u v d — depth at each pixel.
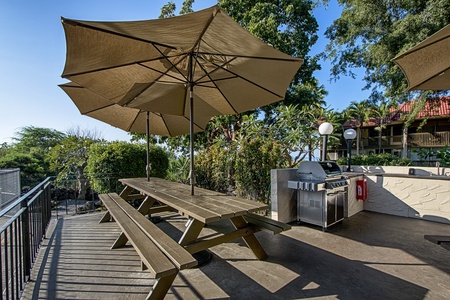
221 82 3.10
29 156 13.63
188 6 9.92
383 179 4.62
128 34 1.87
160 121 4.51
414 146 16.23
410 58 2.24
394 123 17.03
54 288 2.11
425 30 6.68
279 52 2.23
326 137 4.40
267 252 2.81
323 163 3.88
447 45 2.03
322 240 3.19
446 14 6.43
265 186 4.50
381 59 8.16
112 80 2.64
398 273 2.31
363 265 2.47
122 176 5.68
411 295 1.94
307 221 3.79
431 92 7.96
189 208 2.18
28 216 2.37
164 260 1.61
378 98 9.79
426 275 2.27
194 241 2.26
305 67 10.32
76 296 1.98
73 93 3.22
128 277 2.29
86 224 4.09
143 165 6.03
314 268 2.42
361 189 4.58
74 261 2.64
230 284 2.14
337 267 2.44
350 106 18.31
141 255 1.70
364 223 3.95
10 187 5.98
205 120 4.48
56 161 8.97
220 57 2.60
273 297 1.94
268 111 10.05
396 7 8.00
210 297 1.95
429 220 4.08
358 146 18.34
